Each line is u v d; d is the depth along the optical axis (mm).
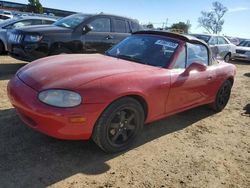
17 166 3342
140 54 4664
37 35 7164
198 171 3711
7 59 9727
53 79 3488
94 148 3932
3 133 4047
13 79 3945
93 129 3535
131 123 3943
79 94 3314
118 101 3600
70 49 7570
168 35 4934
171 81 4297
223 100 6105
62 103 3271
